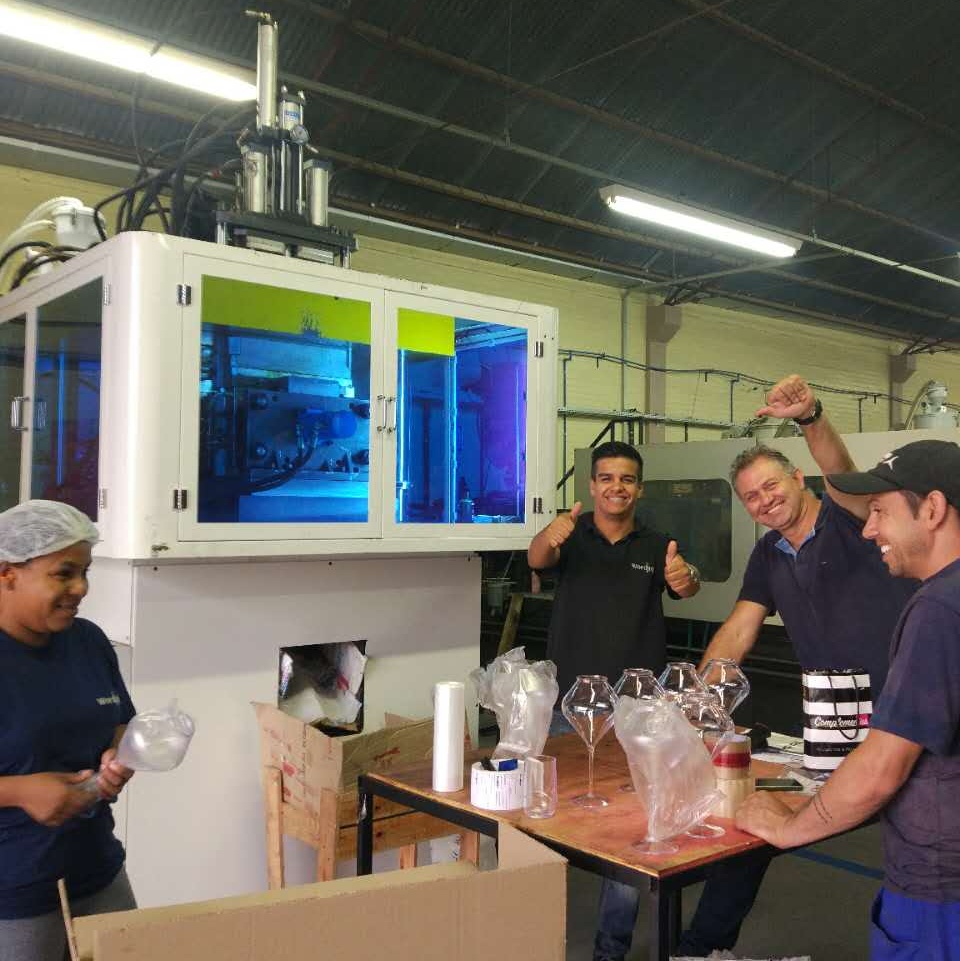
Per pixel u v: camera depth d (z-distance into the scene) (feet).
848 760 4.37
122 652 7.22
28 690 4.78
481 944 3.55
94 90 17.57
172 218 8.92
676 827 4.64
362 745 7.27
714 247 28.07
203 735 7.57
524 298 27.76
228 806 7.73
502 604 23.53
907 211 28.58
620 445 8.49
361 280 7.98
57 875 4.82
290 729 7.51
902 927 4.30
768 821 4.68
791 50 21.35
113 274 6.99
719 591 20.70
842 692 5.74
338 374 7.86
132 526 6.77
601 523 8.56
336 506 7.81
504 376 8.97
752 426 21.43
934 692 4.10
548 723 5.96
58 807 4.44
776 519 7.04
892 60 22.57
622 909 7.53
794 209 27.12
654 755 4.64
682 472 21.56
